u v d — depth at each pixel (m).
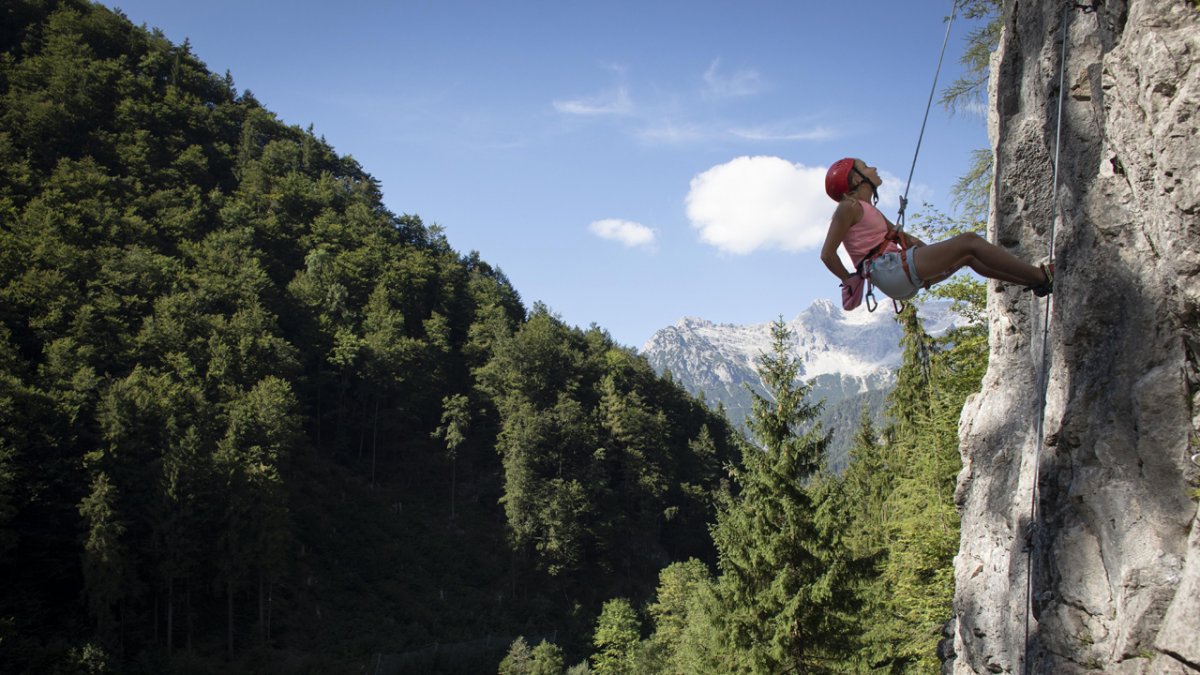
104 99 150.62
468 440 108.62
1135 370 5.38
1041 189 7.80
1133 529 5.23
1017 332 8.76
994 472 8.89
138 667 55.88
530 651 65.12
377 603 74.38
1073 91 6.57
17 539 57.22
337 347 101.50
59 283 81.69
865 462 38.72
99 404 65.62
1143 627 4.93
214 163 160.38
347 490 90.25
